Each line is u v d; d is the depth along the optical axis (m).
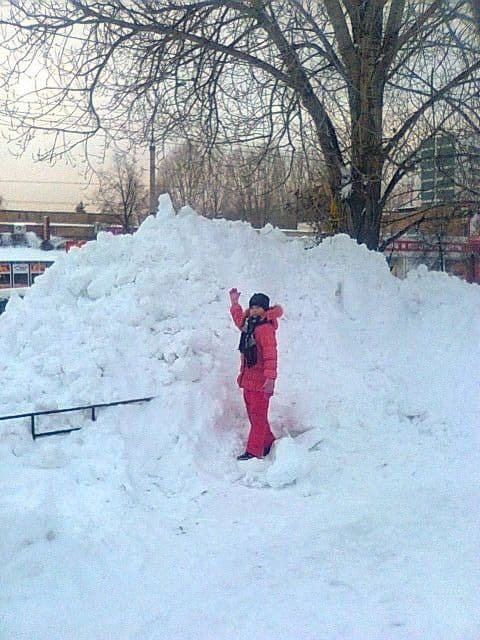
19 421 5.97
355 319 8.14
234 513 5.36
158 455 6.03
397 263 15.88
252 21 10.07
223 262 7.85
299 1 10.32
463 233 16.86
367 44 10.28
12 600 4.02
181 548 4.77
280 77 10.23
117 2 9.80
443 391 7.42
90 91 10.20
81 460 5.70
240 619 3.88
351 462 6.39
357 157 10.84
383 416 7.05
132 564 4.50
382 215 12.52
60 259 8.12
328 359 7.50
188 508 5.42
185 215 8.37
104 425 6.05
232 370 7.05
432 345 8.06
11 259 28.31
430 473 6.16
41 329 7.05
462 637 3.67
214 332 7.17
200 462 6.05
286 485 5.89
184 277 7.48
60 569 4.34
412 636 3.69
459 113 10.76
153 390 6.51
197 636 3.72
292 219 14.75
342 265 8.61
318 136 10.84
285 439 6.18
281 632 3.75
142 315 7.02
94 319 7.05
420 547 4.74
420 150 11.33
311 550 4.71
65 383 6.45
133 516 5.08
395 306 8.48
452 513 5.30
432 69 10.86
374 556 4.62
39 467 5.57
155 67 10.12
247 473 6.05
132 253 7.80
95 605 4.03
